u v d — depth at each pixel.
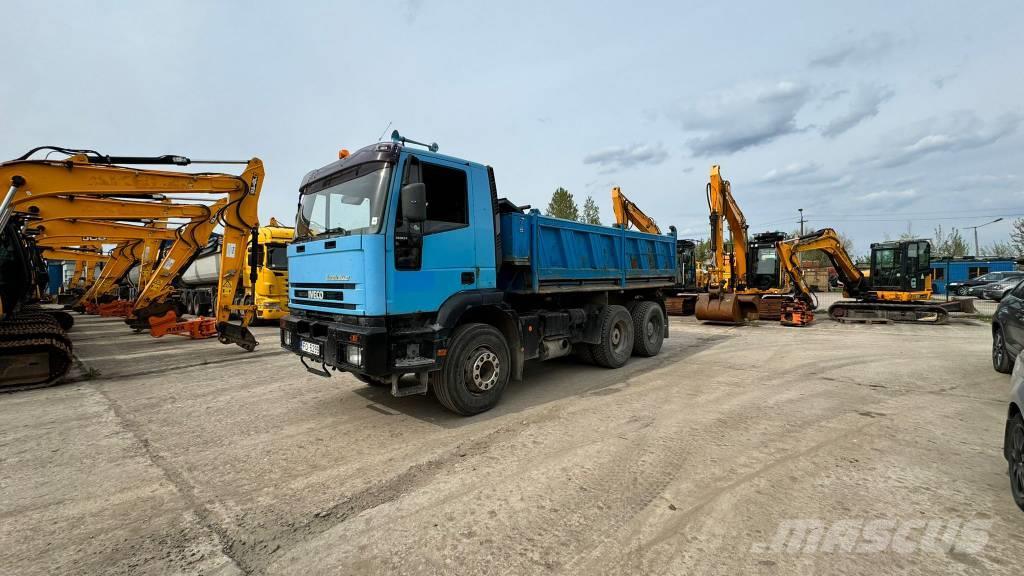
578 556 2.54
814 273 41.88
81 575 2.45
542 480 3.49
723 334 12.56
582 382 6.74
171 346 10.71
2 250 8.03
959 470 3.59
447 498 3.24
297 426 4.85
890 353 9.12
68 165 7.28
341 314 4.82
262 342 11.41
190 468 3.81
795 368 7.64
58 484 3.54
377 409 5.43
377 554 2.60
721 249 14.70
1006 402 5.52
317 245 5.20
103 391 6.41
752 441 4.25
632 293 9.27
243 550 2.66
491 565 2.47
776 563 2.45
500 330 5.89
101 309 18.91
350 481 3.54
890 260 16.50
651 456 3.92
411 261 4.70
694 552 2.55
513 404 5.60
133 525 2.94
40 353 6.77
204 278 18.14
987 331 12.97
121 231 12.65
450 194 5.20
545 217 6.49
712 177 14.63
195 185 8.59
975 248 48.09
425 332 4.77
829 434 4.41
